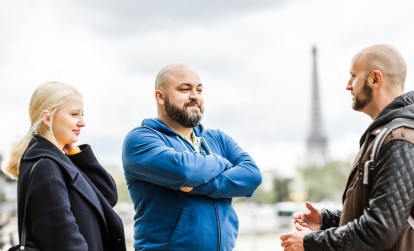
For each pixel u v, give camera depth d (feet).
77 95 11.59
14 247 10.80
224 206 13.03
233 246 13.19
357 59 11.47
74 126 11.45
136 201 13.05
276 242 86.22
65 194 10.66
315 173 322.96
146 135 12.71
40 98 11.34
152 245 12.48
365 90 11.28
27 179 10.72
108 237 11.46
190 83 13.03
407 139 10.05
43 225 10.34
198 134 13.88
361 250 10.10
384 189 9.96
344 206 11.10
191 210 12.47
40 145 11.09
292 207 155.33
